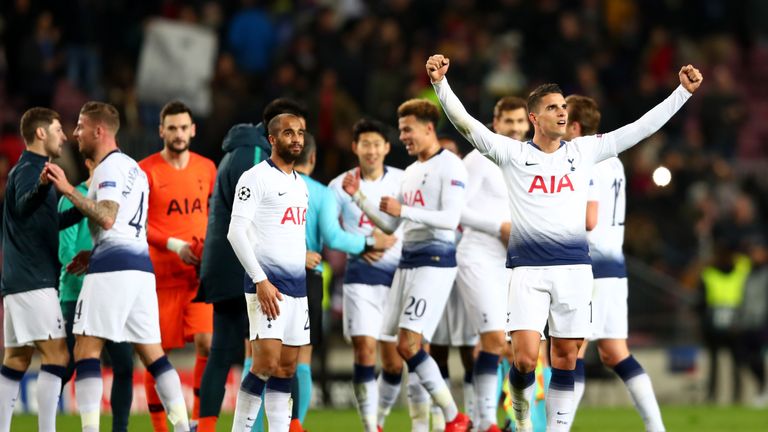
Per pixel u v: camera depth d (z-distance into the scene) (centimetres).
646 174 7294
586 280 2847
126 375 3209
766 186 7575
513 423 3634
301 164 3338
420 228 3334
